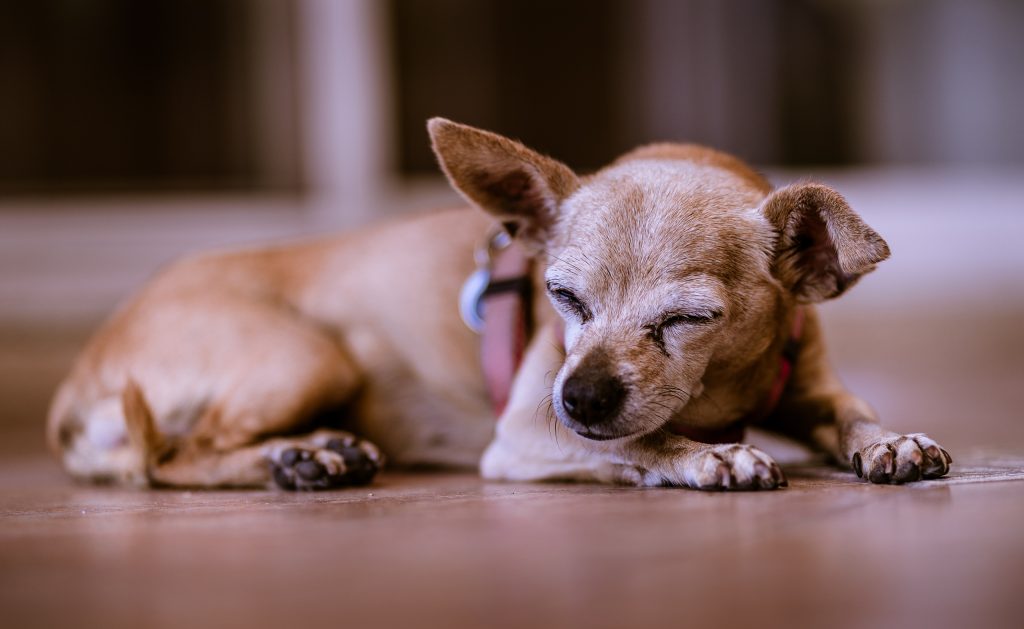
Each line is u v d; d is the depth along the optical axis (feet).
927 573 4.22
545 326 8.59
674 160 8.25
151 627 3.75
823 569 4.30
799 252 7.47
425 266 9.52
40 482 9.45
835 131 26.04
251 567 4.61
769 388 7.85
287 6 24.11
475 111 25.13
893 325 23.82
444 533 5.29
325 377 9.14
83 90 23.57
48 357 20.65
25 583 4.46
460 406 9.53
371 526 5.59
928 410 13.43
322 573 4.45
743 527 5.19
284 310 9.69
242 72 24.16
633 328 6.97
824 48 25.84
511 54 25.11
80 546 5.29
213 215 23.70
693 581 4.16
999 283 25.66
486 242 9.44
